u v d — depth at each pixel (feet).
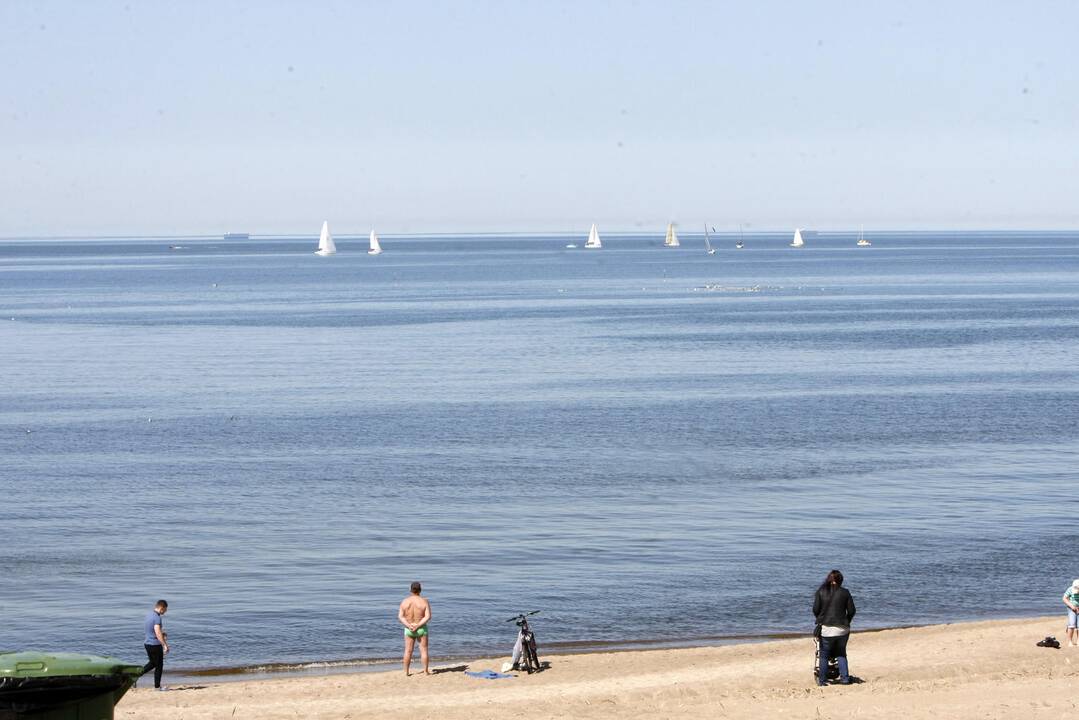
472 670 147.95
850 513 249.55
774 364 543.80
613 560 213.87
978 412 394.93
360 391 464.24
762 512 251.39
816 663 130.52
